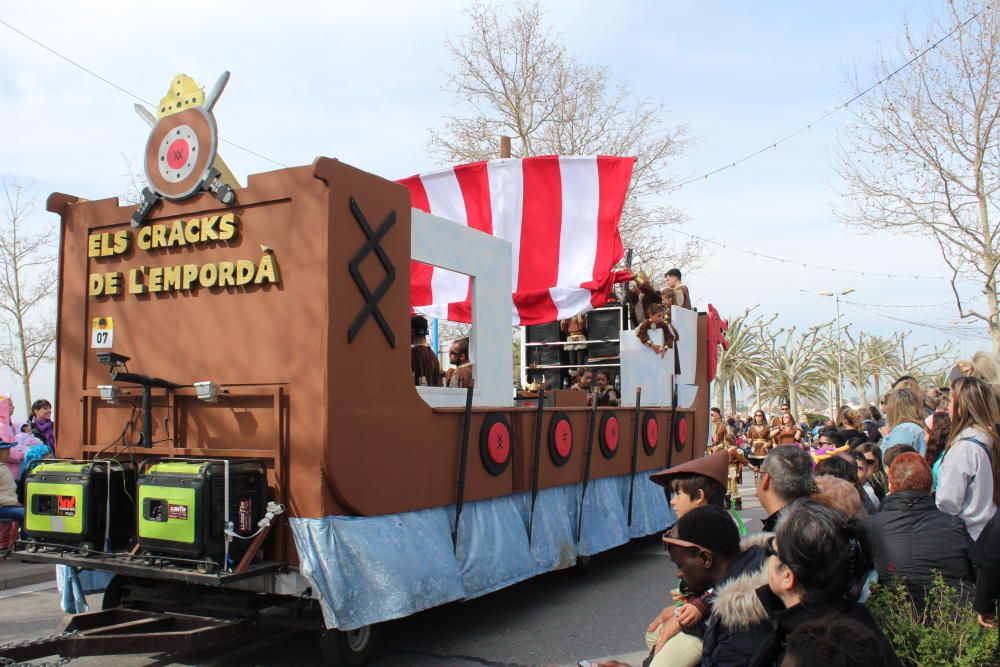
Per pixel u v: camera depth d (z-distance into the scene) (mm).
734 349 39625
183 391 5652
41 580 8844
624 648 5984
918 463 4148
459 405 6809
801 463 3609
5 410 9328
